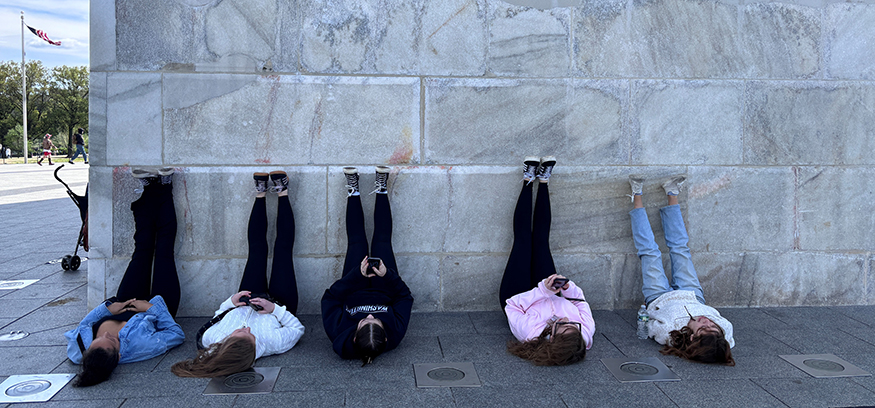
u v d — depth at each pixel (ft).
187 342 12.73
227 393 9.87
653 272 14.70
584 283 15.61
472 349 12.34
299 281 14.89
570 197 15.40
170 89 14.11
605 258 15.60
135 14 13.91
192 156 14.30
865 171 16.01
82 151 97.30
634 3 15.17
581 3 15.08
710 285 15.85
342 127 14.71
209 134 14.32
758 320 14.65
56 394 9.76
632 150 15.46
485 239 15.30
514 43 15.02
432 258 15.21
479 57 14.94
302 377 10.66
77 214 34.86
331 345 12.61
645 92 15.38
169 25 14.03
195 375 10.55
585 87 15.23
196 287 14.60
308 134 14.62
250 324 11.81
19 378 10.44
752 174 15.74
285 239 14.08
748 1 15.40
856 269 16.15
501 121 15.11
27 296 16.25
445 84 14.89
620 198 15.52
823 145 15.88
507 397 9.78
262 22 14.34
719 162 15.66
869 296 16.28
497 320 14.58
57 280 18.26
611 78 15.28
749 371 11.10
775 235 15.90
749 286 15.94
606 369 11.18
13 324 13.66
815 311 15.52
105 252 14.20
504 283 14.49
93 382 10.09
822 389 10.23
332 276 14.97
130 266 13.52
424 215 15.11
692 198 15.65
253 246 13.93
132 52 13.96
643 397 9.83
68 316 14.34
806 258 15.98
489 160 15.15
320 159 14.70
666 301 13.79
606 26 15.19
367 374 10.83
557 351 11.12
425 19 14.74
